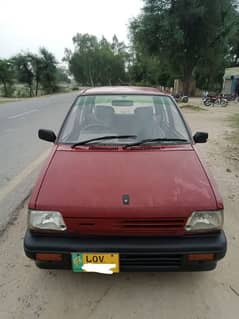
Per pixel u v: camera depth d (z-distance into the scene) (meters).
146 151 2.80
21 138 8.22
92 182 2.30
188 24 28.75
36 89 48.09
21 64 45.31
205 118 13.32
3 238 3.17
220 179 4.85
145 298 2.37
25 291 2.44
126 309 2.27
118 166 2.51
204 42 29.89
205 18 28.16
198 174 2.43
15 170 5.36
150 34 28.86
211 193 2.23
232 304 2.31
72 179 2.35
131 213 2.09
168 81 42.41
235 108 18.84
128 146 2.90
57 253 2.13
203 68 33.34
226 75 32.16
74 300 2.35
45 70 47.75
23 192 4.37
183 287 2.48
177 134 3.17
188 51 31.00
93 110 3.49
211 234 2.18
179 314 2.22
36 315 2.21
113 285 2.50
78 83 97.88
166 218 2.11
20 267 2.72
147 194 2.18
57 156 2.73
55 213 2.14
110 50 93.75
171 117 3.44
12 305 2.30
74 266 2.18
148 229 2.12
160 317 2.20
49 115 13.45
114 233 2.13
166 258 2.13
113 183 2.28
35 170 5.34
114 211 2.10
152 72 47.56
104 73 92.00
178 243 2.11
